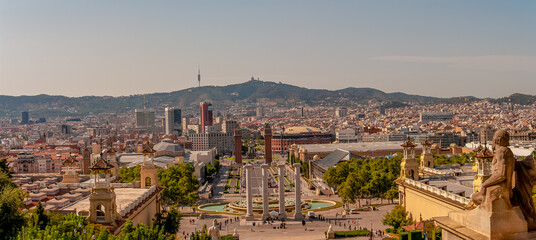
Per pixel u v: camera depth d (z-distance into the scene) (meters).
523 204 33.78
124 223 127.38
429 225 124.81
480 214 34.19
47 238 93.56
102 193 123.12
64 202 161.38
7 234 104.81
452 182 171.38
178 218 186.25
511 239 32.91
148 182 187.75
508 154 33.03
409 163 172.25
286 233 199.75
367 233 181.88
